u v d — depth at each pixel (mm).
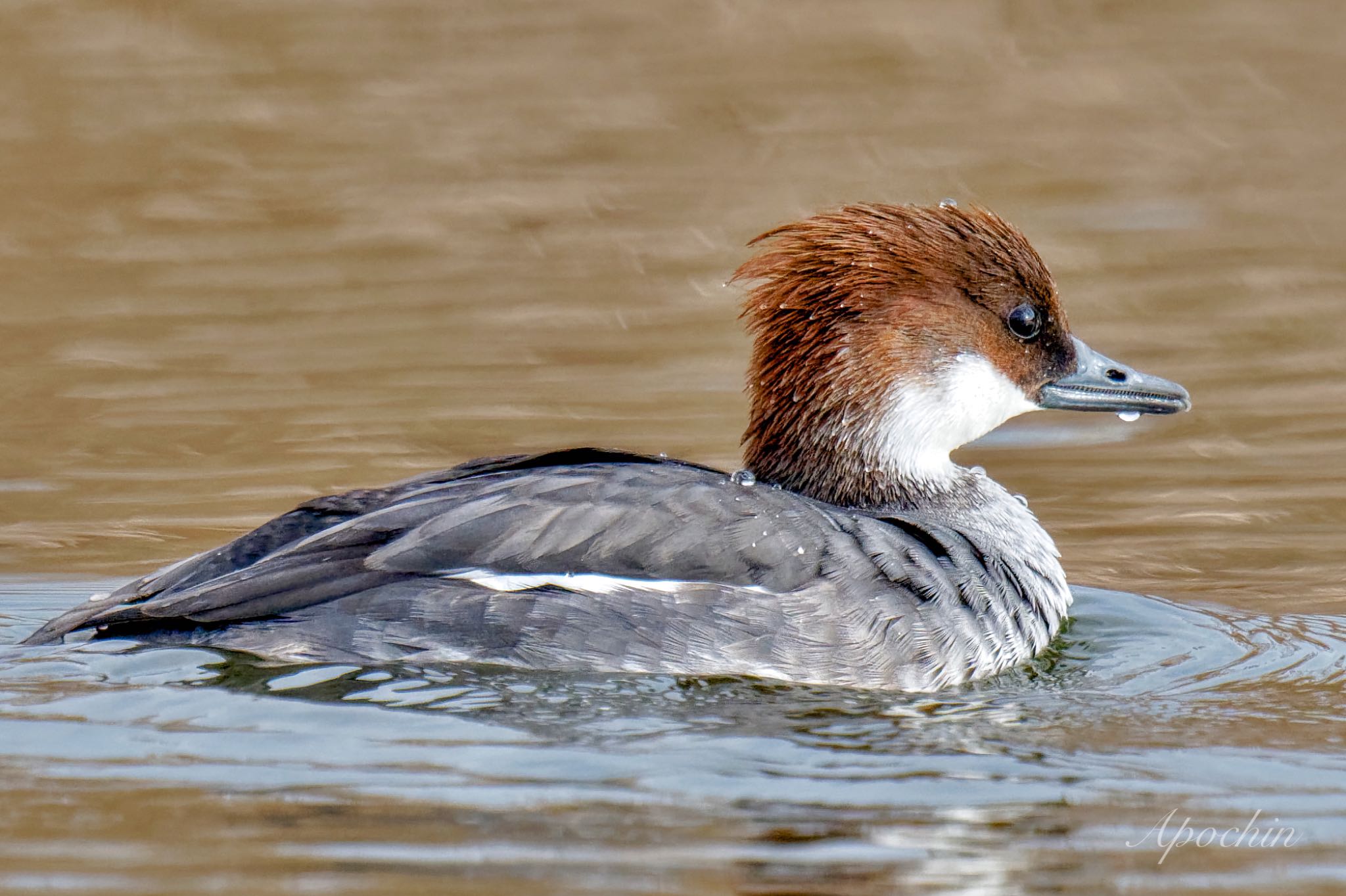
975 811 9148
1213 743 10117
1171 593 13492
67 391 17281
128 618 10875
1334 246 20984
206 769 9414
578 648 10695
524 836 8750
